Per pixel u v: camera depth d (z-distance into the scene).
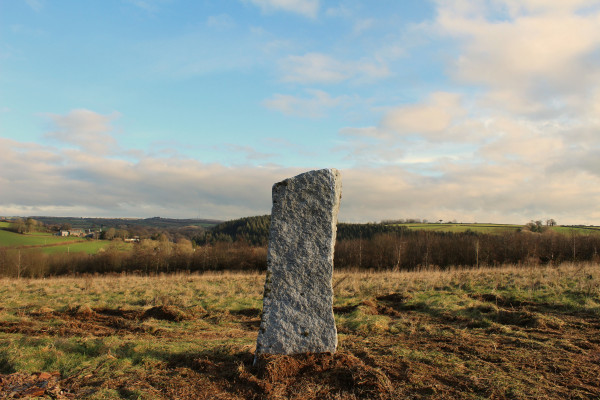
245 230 58.56
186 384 4.80
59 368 5.50
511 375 4.94
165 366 5.60
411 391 4.46
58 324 9.20
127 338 7.55
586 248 33.84
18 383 4.73
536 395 4.29
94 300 13.31
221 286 16.25
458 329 7.62
